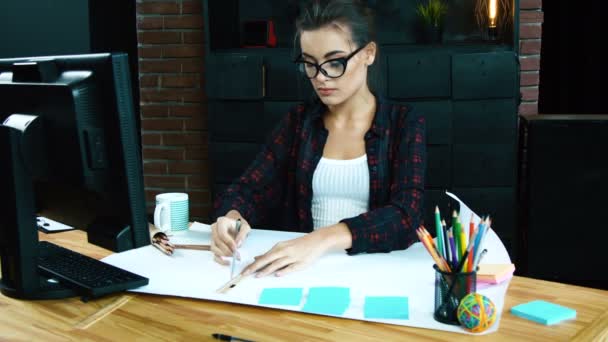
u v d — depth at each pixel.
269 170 1.85
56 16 3.19
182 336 1.01
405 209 1.52
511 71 3.13
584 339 0.98
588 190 3.08
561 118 3.15
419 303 1.12
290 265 1.30
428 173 3.25
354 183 1.76
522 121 3.39
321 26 1.60
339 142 1.80
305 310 1.09
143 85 3.85
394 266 1.33
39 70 1.21
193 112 3.83
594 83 3.81
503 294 1.16
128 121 1.15
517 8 3.09
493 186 3.21
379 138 1.75
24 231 1.17
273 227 1.89
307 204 1.81
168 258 1.41
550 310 1.07
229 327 1.04
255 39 3.54
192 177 3.89
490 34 3.40
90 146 1.14
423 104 3.21
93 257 1.46
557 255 3.15
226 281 1.25
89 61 1.15
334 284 1.22
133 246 1.19
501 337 0.99
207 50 3.45
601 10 3.72
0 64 1.38
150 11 3.77
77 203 1.24
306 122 1.83
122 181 1.16
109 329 1.04
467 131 3.20
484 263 1.29
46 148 1.19
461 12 3.51
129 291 1.21
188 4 3.74
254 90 3.39
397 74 3.21
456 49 3.20
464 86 3.17
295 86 3.35
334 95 1.66
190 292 1.19
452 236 1.06
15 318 1.10
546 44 3.85
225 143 3.49
